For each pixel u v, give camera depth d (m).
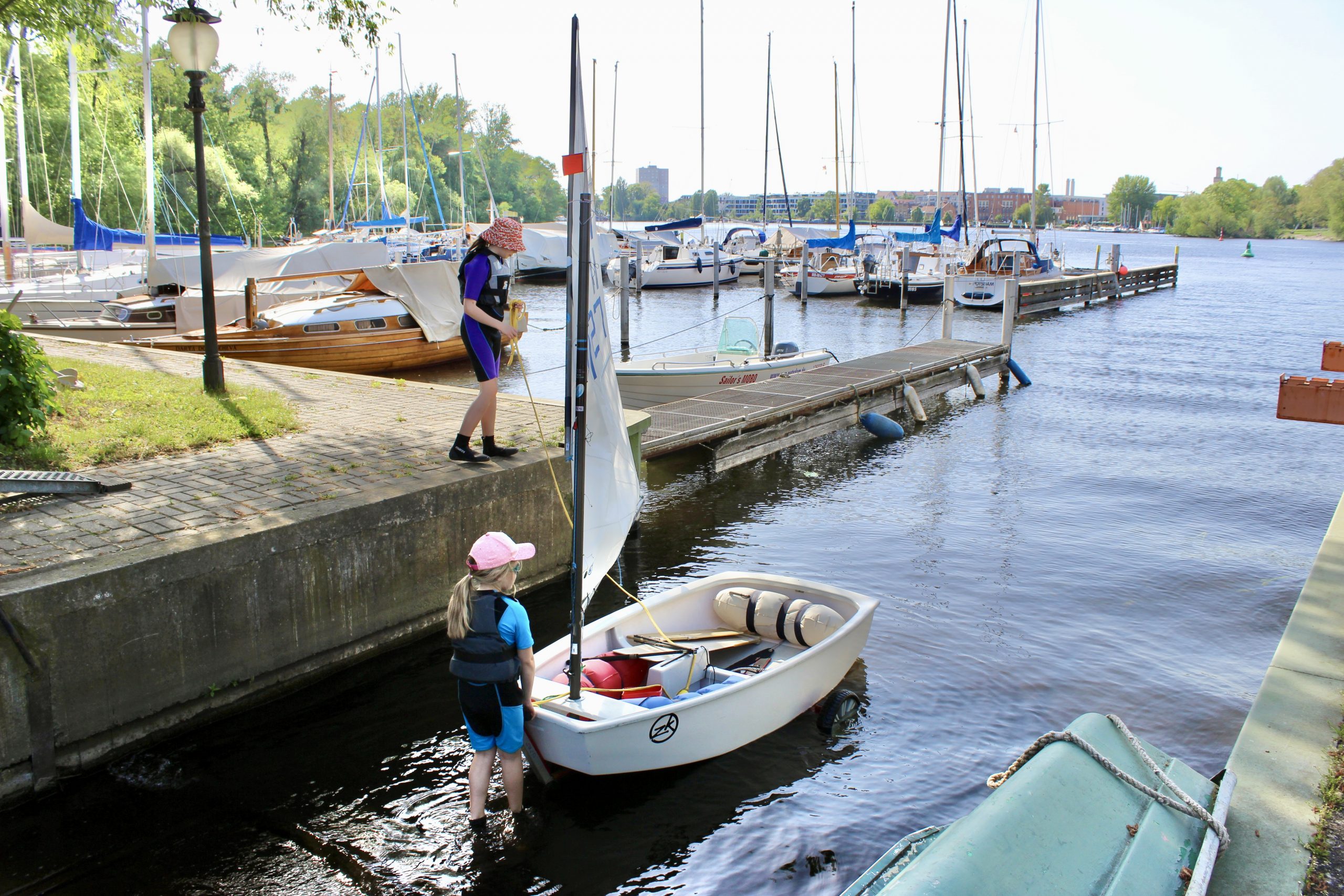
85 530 6.37
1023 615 9.01
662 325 36.34
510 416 10.83
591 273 5.22
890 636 8.44
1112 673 7.75
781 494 13.59
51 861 5.04
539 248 49.84
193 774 5.91
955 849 2.94
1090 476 14.69
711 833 5.50
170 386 10.85
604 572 5.96
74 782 5.66
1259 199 181.00
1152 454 16.20
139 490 7.34
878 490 13.83
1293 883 3.21
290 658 6.84
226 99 64.00
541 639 8.24
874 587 9.76
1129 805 3.47
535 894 4.95
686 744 5.92
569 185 5.05
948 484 14.16
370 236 44.72
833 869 5.22
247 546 6.39
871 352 29.59
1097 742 3.81
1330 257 112.06
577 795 5.82
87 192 41.47
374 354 21.67
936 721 6.89
